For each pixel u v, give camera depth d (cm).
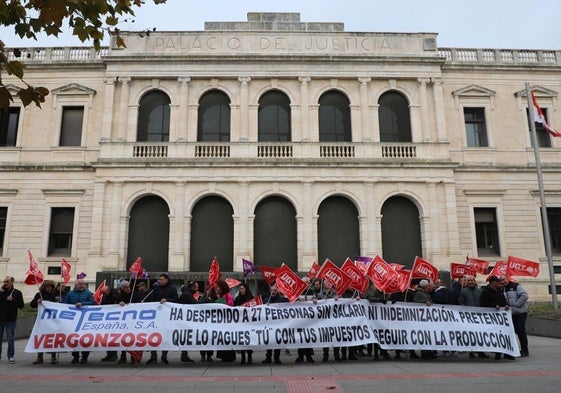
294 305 1269
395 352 1442
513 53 3200
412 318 1303
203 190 2773
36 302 1305
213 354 1463
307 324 1254
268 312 1258
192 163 2767
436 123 2950
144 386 954
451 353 1459
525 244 2934
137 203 2819
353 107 2961
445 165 2834
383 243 2836
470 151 3020
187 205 2748
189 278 2595
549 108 3138
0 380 1020
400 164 2819
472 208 2945
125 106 2898
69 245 2858
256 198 2770
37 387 945
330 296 1494
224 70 2950
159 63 2942
